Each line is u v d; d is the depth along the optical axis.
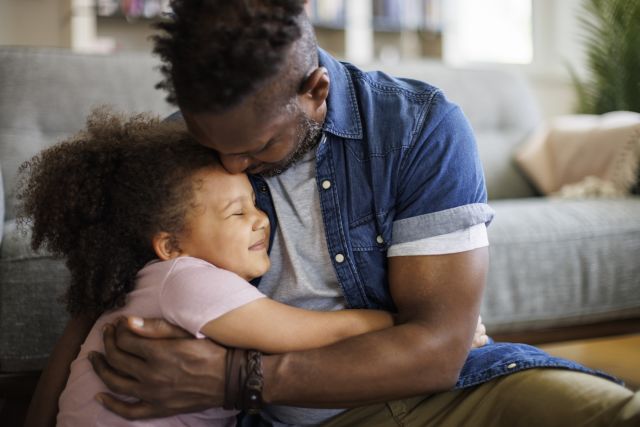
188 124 0.75
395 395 0.78
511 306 1.67
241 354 0.77
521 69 3.52
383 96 0.90
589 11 2.86
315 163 0.88
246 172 0.88
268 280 0.92
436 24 3.35
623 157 2.06
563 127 2.35
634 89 2.73
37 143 1.84
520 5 3.53
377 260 0.88
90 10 2.74
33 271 1.36
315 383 0.76
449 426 0.85
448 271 0.81
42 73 1.93
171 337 0.79
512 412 0.82
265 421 0.97
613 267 1.75
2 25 2.70
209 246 0.88
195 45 0.68
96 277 0.87
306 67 0.75
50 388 0.94
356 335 0.79
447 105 0.88
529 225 1.71
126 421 0.81
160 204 0.86
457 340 0.79
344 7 3.16
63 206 0.87
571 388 0.79
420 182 0.84
